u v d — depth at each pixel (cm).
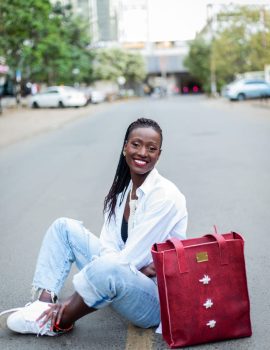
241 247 278
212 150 1145
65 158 1142
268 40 3453
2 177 937
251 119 1984
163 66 8181
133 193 311
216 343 289
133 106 3784
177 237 305
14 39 2914
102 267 276
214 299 278
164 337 284
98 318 334
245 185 755
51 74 4219
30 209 668
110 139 1499
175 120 2138
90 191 763
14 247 504
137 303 291
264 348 283
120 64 6125
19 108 3509
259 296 360
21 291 386
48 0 2488
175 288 271
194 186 763
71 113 2952
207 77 5644
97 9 8288
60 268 320
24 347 297
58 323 302
